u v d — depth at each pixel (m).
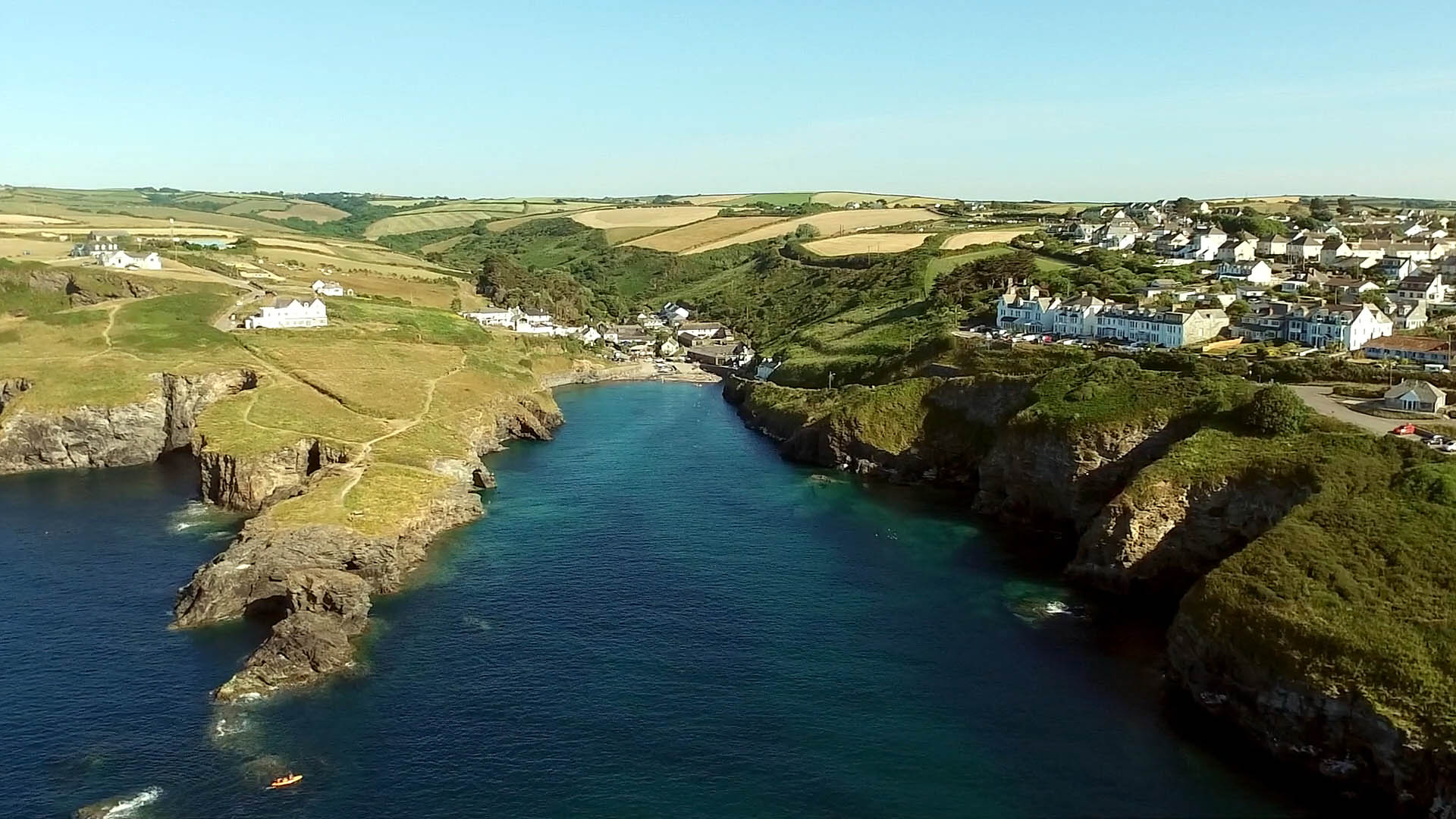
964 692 82.38
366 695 80.75
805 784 69.19
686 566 111.56
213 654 88.25
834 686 83.19
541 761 71.69
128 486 144.25
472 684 82.88
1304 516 87.50
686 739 74.75
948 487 149.75
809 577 108.44
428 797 67.44
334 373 178.62
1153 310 170.62
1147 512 103.62
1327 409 115.44
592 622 95.81
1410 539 80.00
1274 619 74.50
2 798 66.81
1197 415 118.75
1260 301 173.25
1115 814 65.69
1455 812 60.84
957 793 68.19
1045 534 125.25
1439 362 130.12
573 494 142.50
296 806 66.19
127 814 64.94
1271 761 71.50
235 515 129.38
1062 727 76.75
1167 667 85.19
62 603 99.38
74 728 75.56
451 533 123.12
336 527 108.38
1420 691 65.25
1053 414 129.12
